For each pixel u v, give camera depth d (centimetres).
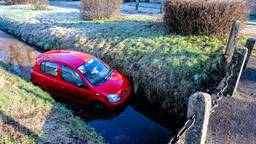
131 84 1165
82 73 1027
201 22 1286
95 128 926
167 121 965
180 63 1058
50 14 2569
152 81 1073
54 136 705
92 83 1014
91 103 1022
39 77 1115
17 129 680
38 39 1855
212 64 1020
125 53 1272
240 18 1309
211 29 1290
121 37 1457
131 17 2088
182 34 1354
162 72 1059
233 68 844
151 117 993
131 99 1103
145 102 1084
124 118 988
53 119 786
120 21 1905
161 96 1029
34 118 755
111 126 940
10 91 856
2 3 4078
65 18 2284
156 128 927
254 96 877
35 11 2838
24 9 3070
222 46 1161
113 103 980
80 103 1052
